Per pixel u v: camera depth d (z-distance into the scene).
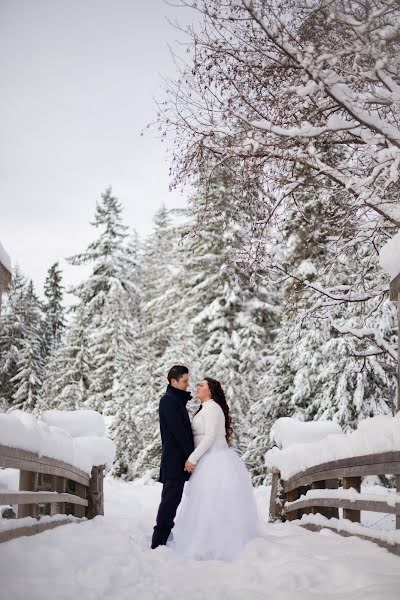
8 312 53.78
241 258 8.52
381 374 16.42
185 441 6.09
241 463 6.09
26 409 45.00
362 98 5.61
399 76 5.66
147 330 35.78
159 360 28.38
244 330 26.95
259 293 27.23
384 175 7.24
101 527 6.78
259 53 6.57
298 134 5.91
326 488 6.90
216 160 7.50
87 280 40.03
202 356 27.89
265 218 7.82
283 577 4.07
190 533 5.70
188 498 5.90
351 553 4.70
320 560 4.47
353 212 7.93
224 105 6.89
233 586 4.22
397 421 4.58
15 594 3.52
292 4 6.05
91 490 8.71
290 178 7.70
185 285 29.95
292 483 8.46
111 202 41.75
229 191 8.07
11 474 7.11
